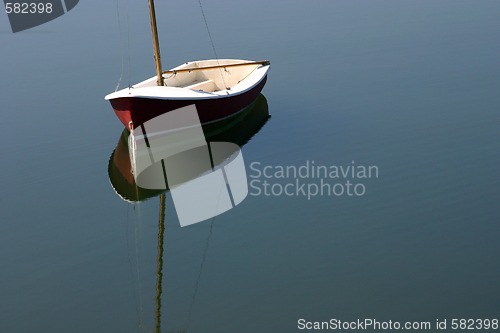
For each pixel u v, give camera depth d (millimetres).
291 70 23016
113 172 17219
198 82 21734
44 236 14594
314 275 13008
